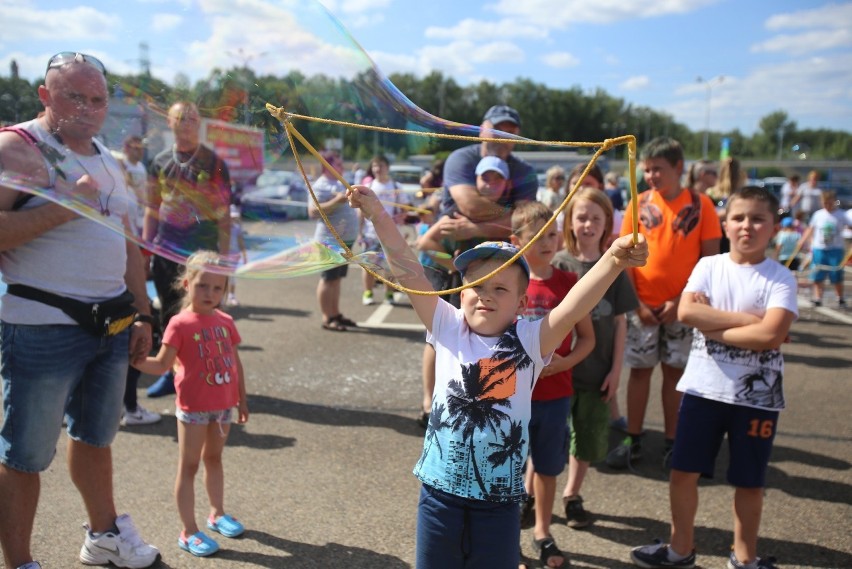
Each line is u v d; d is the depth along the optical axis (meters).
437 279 3.86
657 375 5.71
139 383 5.05
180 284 3.08
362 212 2.12
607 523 3.17
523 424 2.04
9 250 2.37
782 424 4.48
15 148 2.11
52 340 2.38
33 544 2.81
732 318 2.68
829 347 6.69
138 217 2.38
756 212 2.73
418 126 2.35
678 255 3.82
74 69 2.13
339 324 6.96
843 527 3.12
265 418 4.38
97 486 2.66
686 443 2.75
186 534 2.81
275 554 2.80
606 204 3.23
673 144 3.86
